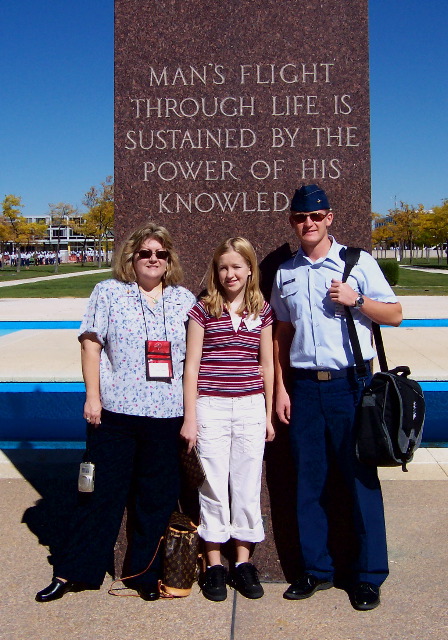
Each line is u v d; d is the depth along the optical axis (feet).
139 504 11.70
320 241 11.34
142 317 11.32
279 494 12.44
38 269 171.83
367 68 12.79
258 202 12.94
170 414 11.29
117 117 12.94
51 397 26.66
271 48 12.82
